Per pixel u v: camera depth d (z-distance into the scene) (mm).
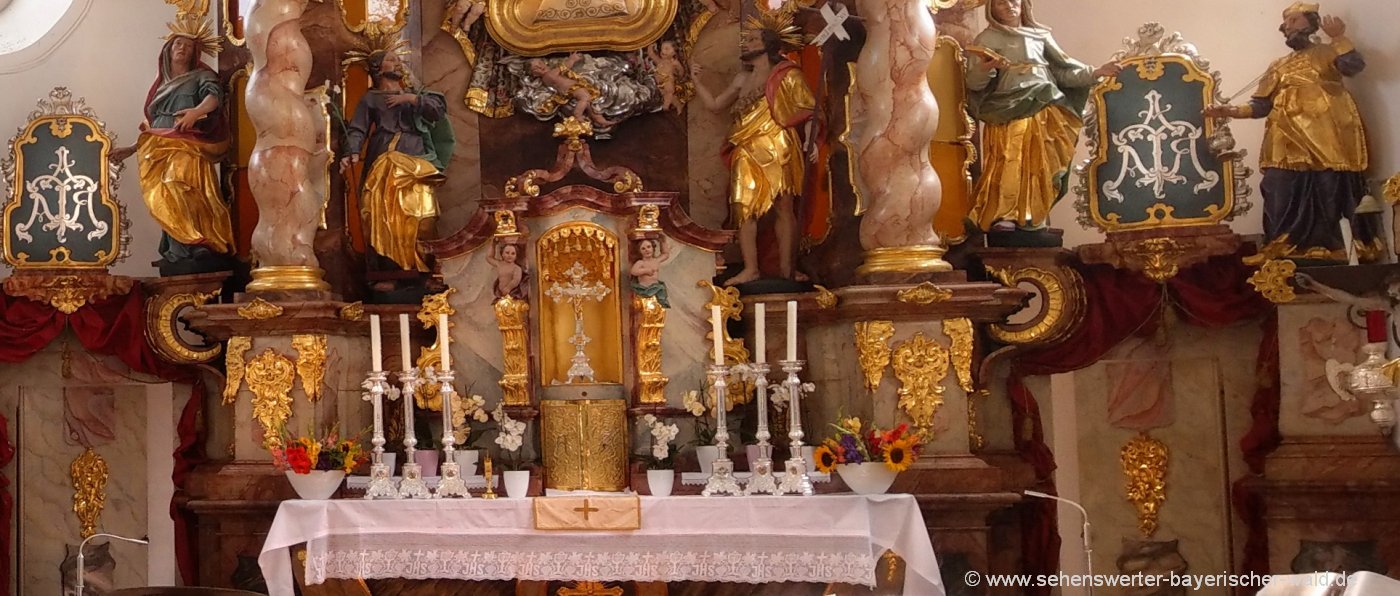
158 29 11789
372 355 9422
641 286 9836
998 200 10141
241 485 9859
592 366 9930
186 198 10555
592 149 10875
